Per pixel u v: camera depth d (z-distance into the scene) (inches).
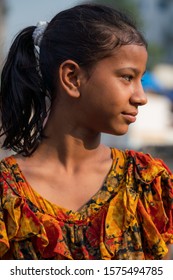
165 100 705.0
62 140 78.6
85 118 77.6
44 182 77.6
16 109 83.1
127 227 75.5
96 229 75.6
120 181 78.5
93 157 79.3
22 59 83.0
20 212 75.4
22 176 78.0
